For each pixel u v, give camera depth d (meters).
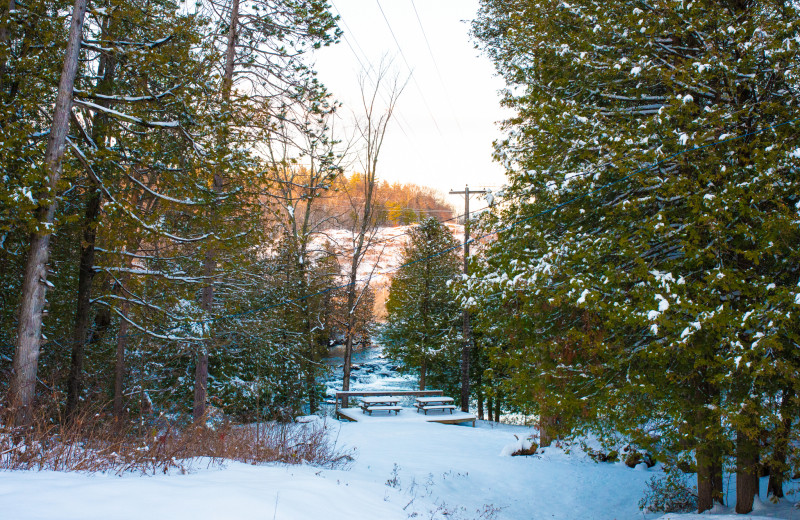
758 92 7.36
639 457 12.33
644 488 10.74
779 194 6.51
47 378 12.08
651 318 6.14
